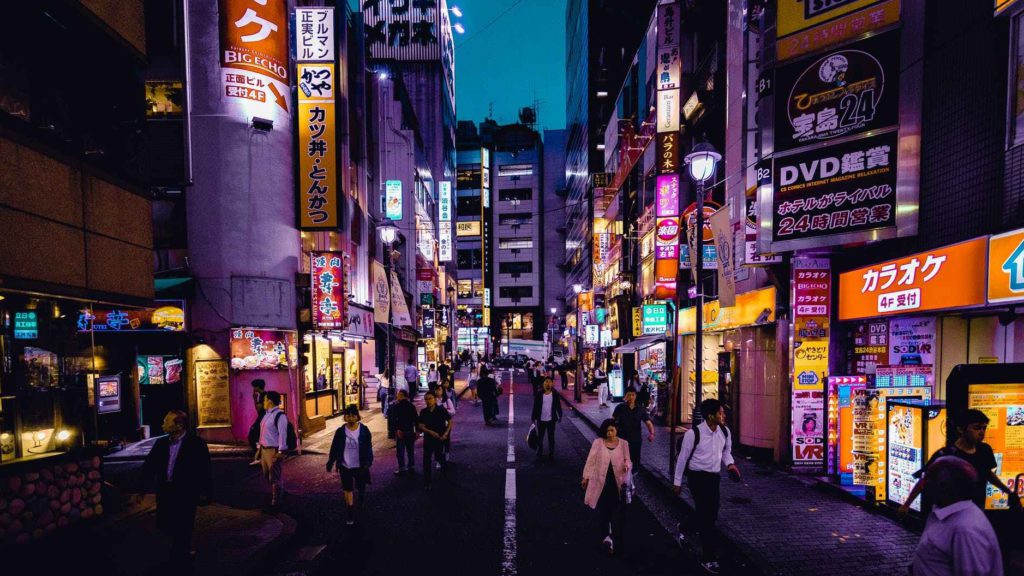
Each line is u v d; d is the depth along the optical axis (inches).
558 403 444.8
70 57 244.2
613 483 236.8
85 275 250.4
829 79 327.9
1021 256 212.2
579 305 1483.8
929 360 312.3
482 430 609.6
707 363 576.1
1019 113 233.5
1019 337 272.2
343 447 273.6
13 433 222.5
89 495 251.6
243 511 294.7
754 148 397.7
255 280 515.8
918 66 294.8
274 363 513.0
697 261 351.6
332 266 565.6
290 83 559.5
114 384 395.5
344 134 725.9
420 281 1355.8
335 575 213.6
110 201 269.0
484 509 301.1
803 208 336.2
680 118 642.8
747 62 405.7
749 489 322.0
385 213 995.3
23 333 228.7
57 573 206.8
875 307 312.3
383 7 1899.6
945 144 276.5
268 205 529.7
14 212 211.0
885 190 306.3
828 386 341.4
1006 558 183.9
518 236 2854.3
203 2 515.5
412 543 248.2
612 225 1198.9
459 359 1987.0
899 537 242.2
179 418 204.7
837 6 325.1
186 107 377.7
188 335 499.8
